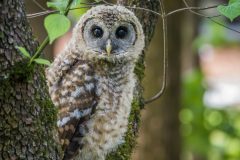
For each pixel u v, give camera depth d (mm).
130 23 10539
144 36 10688
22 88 6879
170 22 18750
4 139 6902
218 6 8070
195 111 21875
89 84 10148
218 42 24641
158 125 18516
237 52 39500
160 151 18562
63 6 7246
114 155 10312
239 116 23188
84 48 10430
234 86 36875
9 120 6879
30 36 6949
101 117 10117
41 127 7078
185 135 21891
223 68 39125
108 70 10289
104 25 10445
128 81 10352
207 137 21953
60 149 7375
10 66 6754
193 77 22219
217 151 22812
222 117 22547
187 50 24578
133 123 10500
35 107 7012
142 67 10883
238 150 22844
